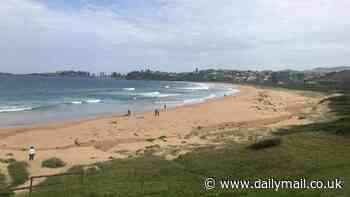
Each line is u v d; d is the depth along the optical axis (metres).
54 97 103.12
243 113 69.69
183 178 20.94
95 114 68.00
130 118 59.88
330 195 15.55
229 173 21.38
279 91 158.62
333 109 69.94
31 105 79.44
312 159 22.80
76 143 40.06
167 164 25.33
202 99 107.06
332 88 171.62
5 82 178.00
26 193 19.66
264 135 40.56
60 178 22.92
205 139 40.94
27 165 28.25
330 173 19.36
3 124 53.28
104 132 46.91
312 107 81.00
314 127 41.84
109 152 35.28
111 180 21.31
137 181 20.78
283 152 24.88
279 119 61.06
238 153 26.33
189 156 27.11
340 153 24.28
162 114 65.62
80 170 25.61
